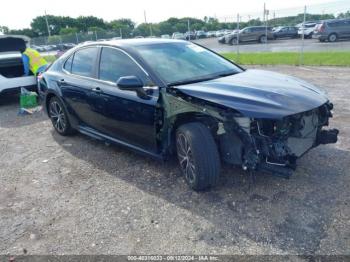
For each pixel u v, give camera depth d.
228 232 2.96
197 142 3.35
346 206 3.19
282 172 3.07
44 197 3.83
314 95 3.52
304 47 21.17
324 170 3.90
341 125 5.37
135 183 3.97
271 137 3.21
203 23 58.03
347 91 7.62
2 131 6.59
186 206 3.40
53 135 6.07
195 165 3.41
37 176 4.40
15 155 5.22
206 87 3.56
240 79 3.92
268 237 2.85
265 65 13.26
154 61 4.10
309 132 3.64
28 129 6.59
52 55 28.41
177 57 4.36
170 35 44.50
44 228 3.24
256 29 31.14
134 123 4.08
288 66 12.45
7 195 3.95
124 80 3.64
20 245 3.02
